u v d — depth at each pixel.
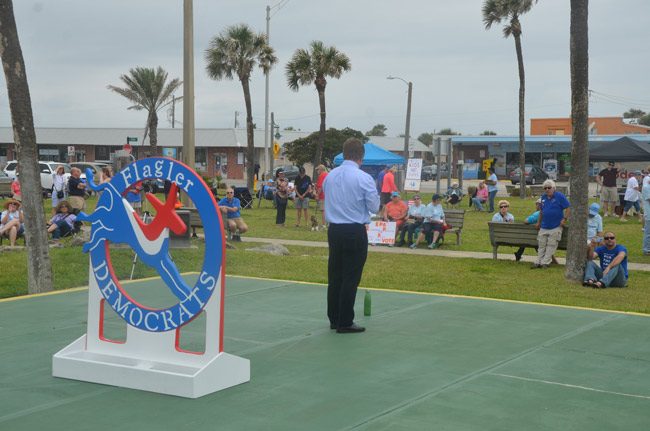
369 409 5.24
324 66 39.94
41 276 10.27
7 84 10.00
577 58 11.96
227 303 9.44
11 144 64.69
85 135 65.62
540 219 14.33
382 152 33.22
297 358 6.66
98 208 6.03
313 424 4.92
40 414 5.09
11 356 6.69
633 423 4.99
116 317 8.40
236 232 18.22
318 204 22.42
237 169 63.97
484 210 29.47
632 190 24.34
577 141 12.11
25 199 10.17
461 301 9.64
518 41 40.72
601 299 10.69
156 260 5.78
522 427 4.89
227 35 40.56
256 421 4.97
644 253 16.48
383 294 10.19
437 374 6.16
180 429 4.81
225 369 5.68
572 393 5.66
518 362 6.56
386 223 18.03
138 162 5.84
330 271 7.74
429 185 54.72
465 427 4.88
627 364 6.53
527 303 9.54
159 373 5.55
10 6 9.80
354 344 7.20
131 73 47.91
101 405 5.29
